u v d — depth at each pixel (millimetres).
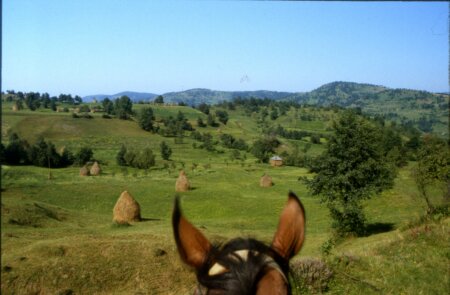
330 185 25938
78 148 107688
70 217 30047
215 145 139000
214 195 50562
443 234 11141
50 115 131250
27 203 27641
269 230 31062
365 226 25812
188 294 13109
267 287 1241
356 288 8266
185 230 1402
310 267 8711
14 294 12281
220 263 1318
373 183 25516
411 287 8266
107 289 14188
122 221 28219
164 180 61906
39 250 14633
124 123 144750
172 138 141125
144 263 15234
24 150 73750
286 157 104750
